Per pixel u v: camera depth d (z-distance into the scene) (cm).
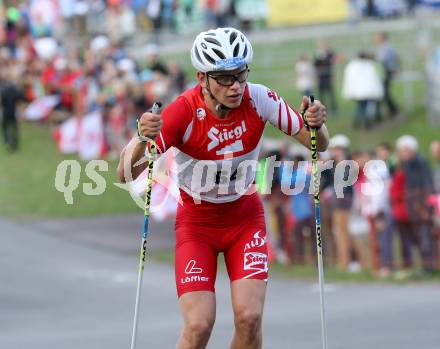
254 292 1658
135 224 4912
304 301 3378
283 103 1688
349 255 3884
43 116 6894
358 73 5772
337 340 2608
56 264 4144
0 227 4850
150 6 7862
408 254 3747
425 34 6869
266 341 2639
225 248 1727
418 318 2870
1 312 3347
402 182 3688
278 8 7006
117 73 6109
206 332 1617
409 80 6456
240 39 1590
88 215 5109
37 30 7719
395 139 5672
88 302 3491
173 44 7806
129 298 3553
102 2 8019
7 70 6694
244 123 1648
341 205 3816
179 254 1708
